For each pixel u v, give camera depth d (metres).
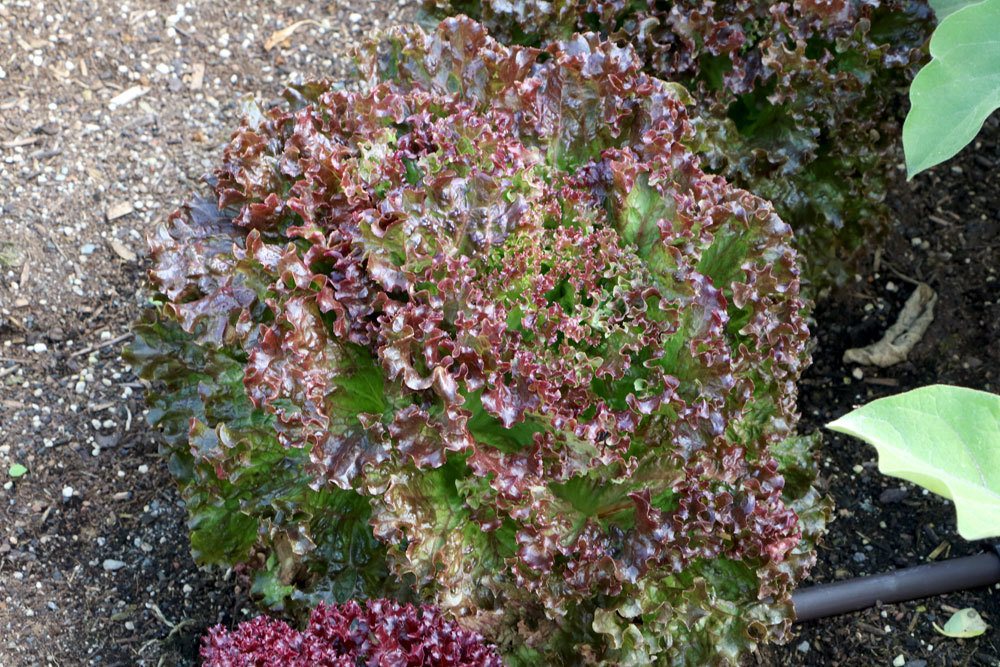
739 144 3.05
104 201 3.66
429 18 3.10
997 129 3.97
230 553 2.64
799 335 2.51
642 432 2.35
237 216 2.47
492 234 2.29
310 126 2.53
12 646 2.98
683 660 2.45
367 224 2.22
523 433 2.36
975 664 3.02
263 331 2.31
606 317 2.32
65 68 3.91
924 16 2.99
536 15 2.98
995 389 3.47
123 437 3.33
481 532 2.39
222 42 4.06
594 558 2.31
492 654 2.30
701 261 2.53
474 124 2.37
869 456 3.46
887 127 3.17
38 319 3.46
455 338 2.27
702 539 2.37
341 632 2.28
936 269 3.73
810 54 3.08
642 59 3.06
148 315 2.69
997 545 3.10
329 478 2.21
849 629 3.10
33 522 3.18
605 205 2.48
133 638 3.04
